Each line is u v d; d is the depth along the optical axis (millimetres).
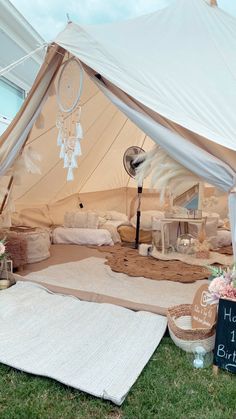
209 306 2008
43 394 1606
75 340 2033
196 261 4074
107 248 4945
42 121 3000
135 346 1991
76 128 2807
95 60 2338
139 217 5109
